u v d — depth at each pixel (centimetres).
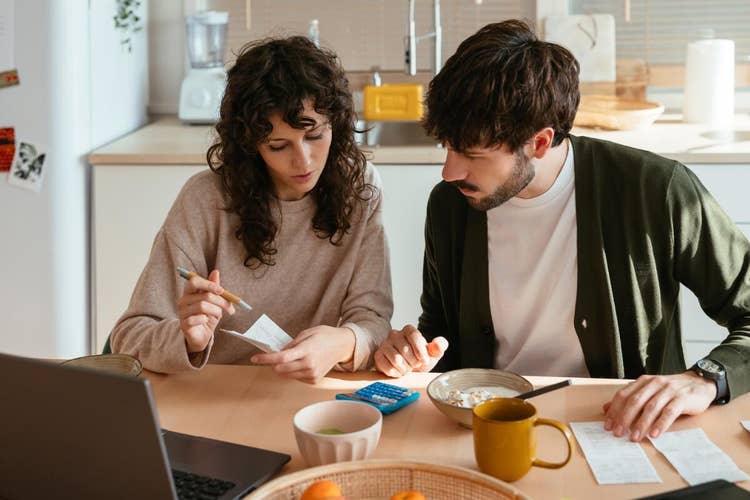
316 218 180
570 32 342
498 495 111
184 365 158
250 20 358
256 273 182
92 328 303
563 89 157
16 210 288
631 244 173
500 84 151
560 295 177
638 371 178
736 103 349
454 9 353
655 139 296
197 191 181
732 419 142
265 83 163
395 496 110
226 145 175
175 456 129
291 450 135
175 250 177
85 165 293
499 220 179
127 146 300
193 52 346
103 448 108
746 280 174
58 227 288
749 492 113
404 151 286
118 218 293
